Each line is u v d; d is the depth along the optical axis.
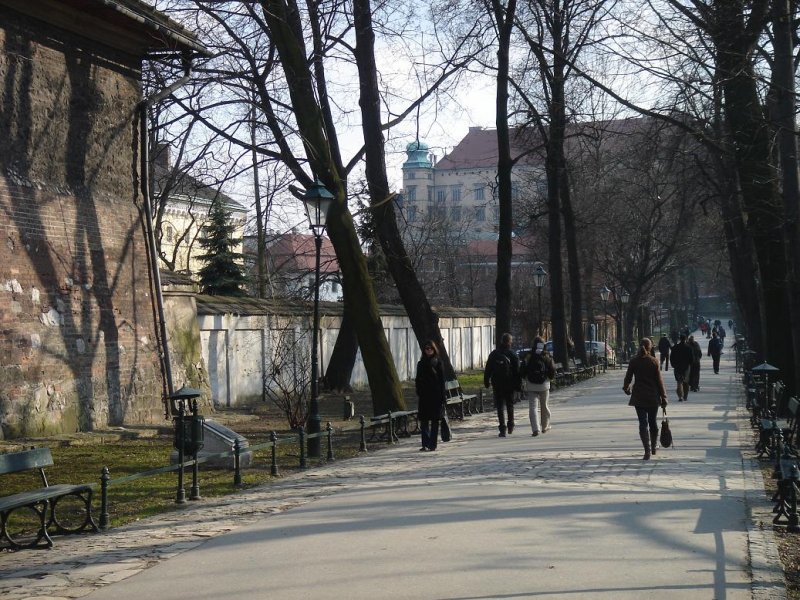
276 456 17.47
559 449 17.09
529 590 7.27
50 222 18.97
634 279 59.25
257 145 21.95
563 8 28.95
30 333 18.17
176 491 13.24
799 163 16.73
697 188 35.69
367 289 22.23
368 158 24.16
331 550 8.94
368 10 23.20
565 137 33.47
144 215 22.11
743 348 53.19
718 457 15.72
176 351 24.20
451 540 9.22
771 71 18.80
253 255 43.03
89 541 9.93
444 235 68.88
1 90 17.92
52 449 17.31
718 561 8.22
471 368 57.16
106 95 20.98
